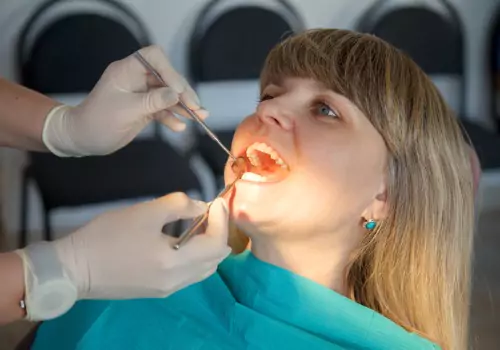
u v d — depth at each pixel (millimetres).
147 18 2627
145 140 2316
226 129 2525
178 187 2143
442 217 1034
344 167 930
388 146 972
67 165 2107
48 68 2369
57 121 1016
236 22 2568
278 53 1033
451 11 2773
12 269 716
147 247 764
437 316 1070
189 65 2641
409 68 1022
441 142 1017
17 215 2666
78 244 750
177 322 998
